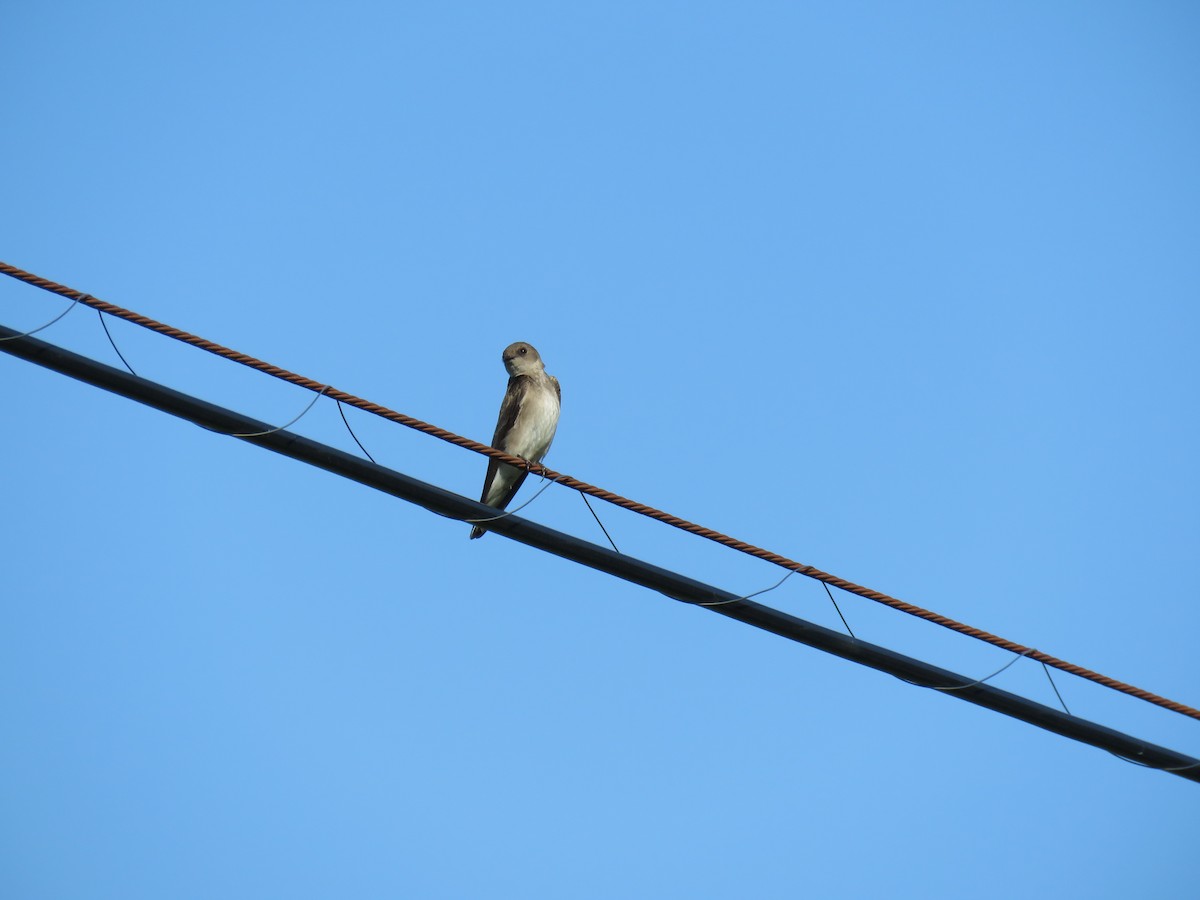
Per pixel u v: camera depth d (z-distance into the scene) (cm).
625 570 1418
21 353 1162
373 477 1320
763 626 1464
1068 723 1575
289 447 1281
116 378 1198
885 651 1503
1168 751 1623
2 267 1162
